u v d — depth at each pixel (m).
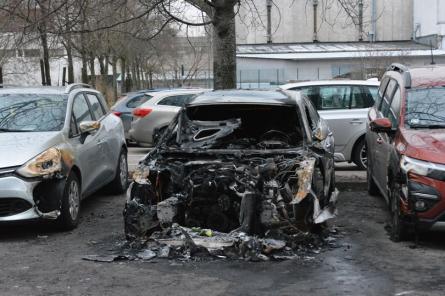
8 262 6.29
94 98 9.80
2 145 7.30
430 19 55.38
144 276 5.72
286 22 57.56
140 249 6.43
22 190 6.91
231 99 7.54
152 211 6.50
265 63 51.44
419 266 5.91
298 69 50.88
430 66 8.56
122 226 7.84
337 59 50.50
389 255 6.29
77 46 28.78
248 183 6.32
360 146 11.42
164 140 7.46
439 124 7.16
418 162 6.34
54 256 6.48
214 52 11.28
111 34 28.27
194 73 42.34
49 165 7.14
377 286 5.34
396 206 6.73
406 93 7.70
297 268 5.86
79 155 8.00
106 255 6.42
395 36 58.00
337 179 10.64
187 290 5.32
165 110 15.72
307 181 6.25
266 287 5.36
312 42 57.38
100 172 8.95
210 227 6.53
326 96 11.47
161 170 6.72
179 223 6.61
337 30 56.88
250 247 6.11
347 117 11.31
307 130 7.22
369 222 7.85
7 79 38.72
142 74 51.25
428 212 6.22
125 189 10.33
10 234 7.47
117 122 10.23
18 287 5.49
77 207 7.85
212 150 6.93
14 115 8.18
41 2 10.43
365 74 41.12
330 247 6.57
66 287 5.47
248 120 7.80
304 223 6.26
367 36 53.28
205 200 6.47
